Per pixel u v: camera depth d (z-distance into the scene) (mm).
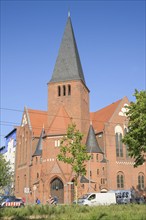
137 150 41781
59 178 60344
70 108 70875
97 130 72500
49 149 63156
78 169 46656
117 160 67438
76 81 72250
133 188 67188
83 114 71875
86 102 76125
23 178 74500
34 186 64125
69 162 46938
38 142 69938
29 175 71562
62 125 66062
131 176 67875
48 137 63969
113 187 64750
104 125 69438
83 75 77750
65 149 47844
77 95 71375
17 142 82812
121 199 52531
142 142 41406
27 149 75250
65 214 24469
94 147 65125
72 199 59281
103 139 69125
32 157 69500
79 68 75750
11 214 27250
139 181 68438
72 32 78750
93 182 61625
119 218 19000
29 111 81438
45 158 63250
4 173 65938
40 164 65875
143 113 41906
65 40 77875
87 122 74500
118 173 66875
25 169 74062
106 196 48562
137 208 27047
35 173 66375
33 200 64625
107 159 66375
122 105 73188
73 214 23062
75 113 70312
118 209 26109
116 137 69688
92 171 62844
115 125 70438
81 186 60156
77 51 78250
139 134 41094
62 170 60500
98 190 62156
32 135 75125
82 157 46625
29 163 72625
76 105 70750
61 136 63188
